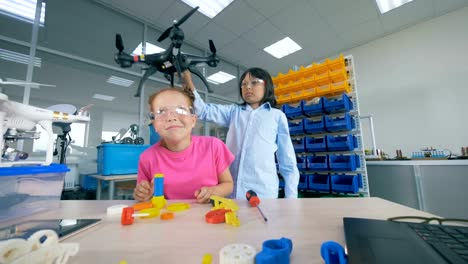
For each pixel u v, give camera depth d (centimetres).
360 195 173
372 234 29
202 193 58
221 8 246
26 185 49
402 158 198
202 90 329
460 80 252
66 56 205
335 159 182
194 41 301
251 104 116
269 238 30
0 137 50
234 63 369
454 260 22
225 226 36
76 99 288
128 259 24
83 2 211
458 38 257
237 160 105
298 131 196
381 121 307
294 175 104
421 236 28
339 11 255
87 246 28
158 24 261
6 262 20
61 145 142
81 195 206
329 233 32
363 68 328
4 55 190
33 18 201
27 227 36
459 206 157
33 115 56
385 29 294
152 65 98
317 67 189
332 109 179
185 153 74
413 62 286
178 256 25
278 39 304
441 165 165
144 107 262
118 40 94
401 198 182
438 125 262
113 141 186
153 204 50
